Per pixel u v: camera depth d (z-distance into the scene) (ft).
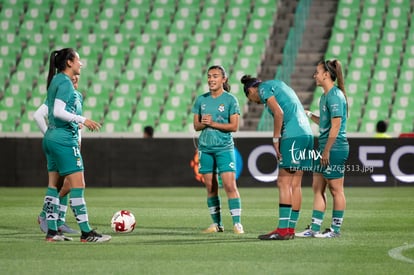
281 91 109.81
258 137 218.59
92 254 94.84
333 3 307.99
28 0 317.63
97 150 223.10
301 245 103.65
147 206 169.68
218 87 120.78
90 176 223.10
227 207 169.27
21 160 224.53
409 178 217.97
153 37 301.84
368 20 298.97
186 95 277.23
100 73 286.87
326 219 141.90
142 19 309.22
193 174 223.30
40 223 117.60
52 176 108.27
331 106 110.63
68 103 103.65
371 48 289.94
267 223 135.44
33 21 311.06
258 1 309.83
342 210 114.32
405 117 266.98
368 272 82.43
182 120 269.64
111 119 271.08
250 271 82.89
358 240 109.70
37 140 224.33
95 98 277.85
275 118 108.17
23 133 240.73
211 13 306.96
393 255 94.58
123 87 281.54
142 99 275.80
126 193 205.67
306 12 302.45
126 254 94.89
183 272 82.23
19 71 290.35
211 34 300.20
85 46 300.40
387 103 271.28
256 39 296.71
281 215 109.91
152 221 138.92
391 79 279.49
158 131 266.77
